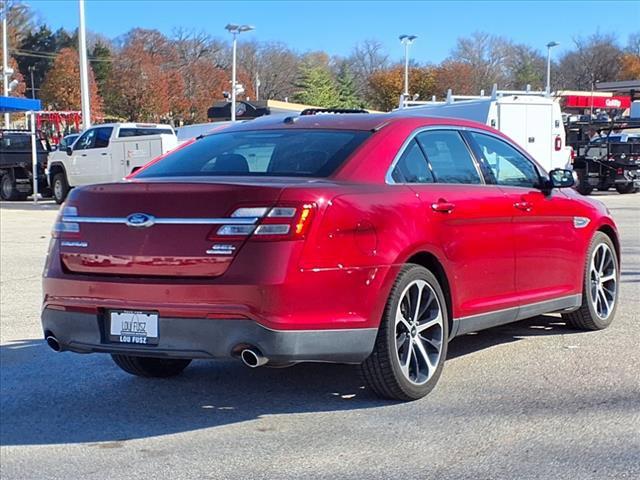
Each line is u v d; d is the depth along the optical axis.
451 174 5.86
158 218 4.84
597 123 28.23
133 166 22.69
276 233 4.64
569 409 5.14
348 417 5.13
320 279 4.71
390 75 82.38
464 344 6.89
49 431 5.11
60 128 40.12
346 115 6.09
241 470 4.38
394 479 4.17
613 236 7.48
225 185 4.76
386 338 5.05
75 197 5.23
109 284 4.93
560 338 7.02
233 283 4.62
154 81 71.12
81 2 28.34
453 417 5.05
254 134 5.89
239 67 92.50
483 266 5.82
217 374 6.27
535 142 20.42
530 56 93.94
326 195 4.80
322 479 4.21
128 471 4.44
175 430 5.07
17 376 6.34
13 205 25.56
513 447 4.54
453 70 81.75
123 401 5.68
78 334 5.08
